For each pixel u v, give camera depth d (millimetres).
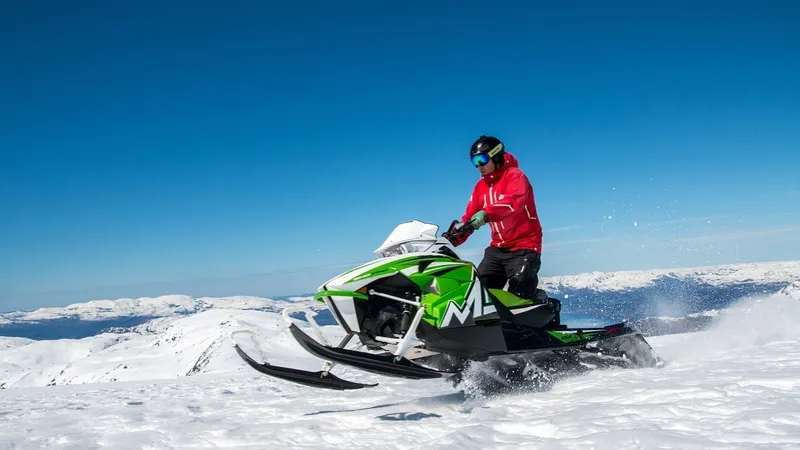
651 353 5402
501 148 5062
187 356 105125
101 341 161125
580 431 2926
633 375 4637
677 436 2551
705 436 2545
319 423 3965
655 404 3291
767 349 5570
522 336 4695
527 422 3227
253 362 3902
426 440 3244
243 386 6805
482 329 4172
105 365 118438
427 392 5117
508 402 4086
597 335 5152
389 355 3807
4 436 4277
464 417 3670
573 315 6016
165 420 4590
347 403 4844
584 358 5117
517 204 4750
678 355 5980
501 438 3010
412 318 3957
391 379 6410
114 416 4891
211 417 4664
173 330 133125
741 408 2938
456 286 4082
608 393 3887
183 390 6746
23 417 5184
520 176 4938
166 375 96625
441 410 4043
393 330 4102
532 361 4895
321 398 5262
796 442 2283
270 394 5871
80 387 8242
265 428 3936
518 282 4988
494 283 5254
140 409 5277
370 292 3889
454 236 4621
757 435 2426
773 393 3240
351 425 3857
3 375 129250
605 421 3049
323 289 3855
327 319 5078
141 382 8516
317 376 4016
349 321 3930
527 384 4676
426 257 4070
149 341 137750
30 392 7734
